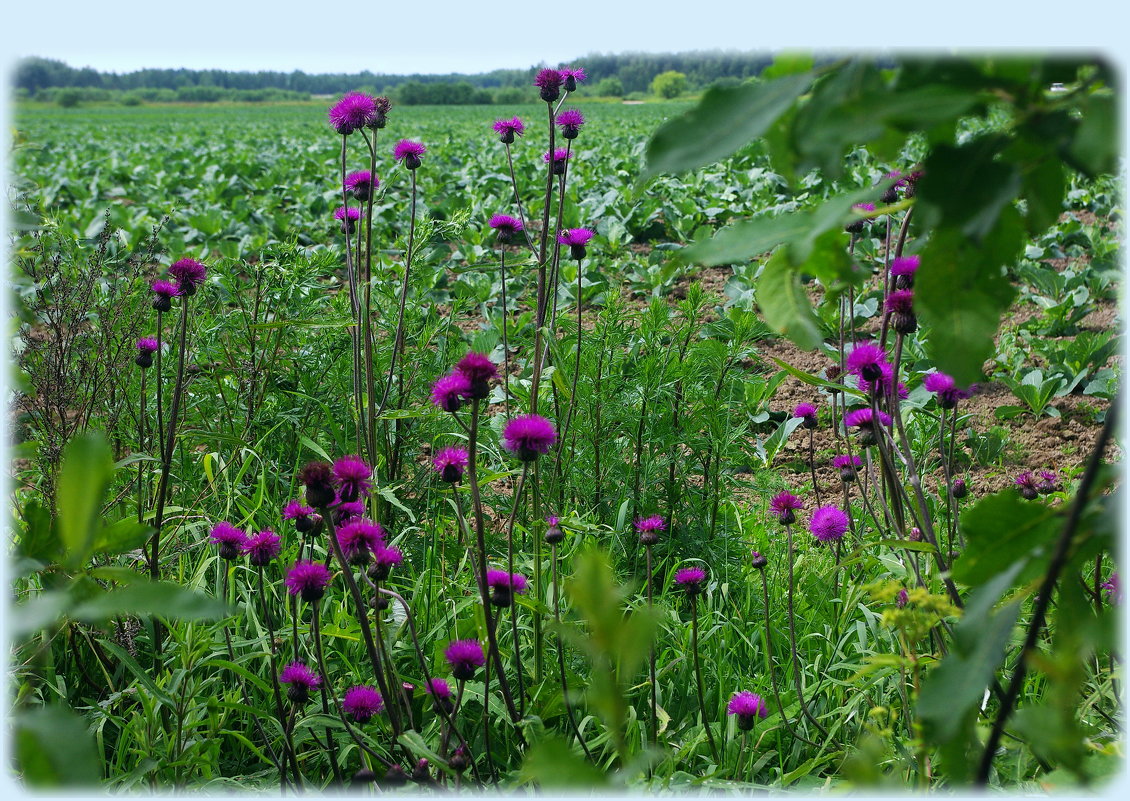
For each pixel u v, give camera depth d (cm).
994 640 112
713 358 411
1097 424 591
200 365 437
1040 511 117
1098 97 90
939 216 97
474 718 275
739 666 305
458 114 6738
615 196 1392
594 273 945
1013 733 217
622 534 381
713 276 991
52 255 337
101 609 88
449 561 356
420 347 429
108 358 331
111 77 13638
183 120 6812
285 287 418
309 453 434
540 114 6297
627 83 11381
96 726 255
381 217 1342
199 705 257
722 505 414
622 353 419
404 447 419
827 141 89
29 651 257
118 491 363
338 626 277
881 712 203
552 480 368
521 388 407
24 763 86
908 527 315
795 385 652
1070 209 1301
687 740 268
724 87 94
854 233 271
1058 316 771
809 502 470
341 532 216
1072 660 90
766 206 1347
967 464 528
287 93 13262
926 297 110
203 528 351
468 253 1038
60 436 310
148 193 1803
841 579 350
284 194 1730
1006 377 630
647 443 413
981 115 98
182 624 251
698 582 250
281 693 271
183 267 281
